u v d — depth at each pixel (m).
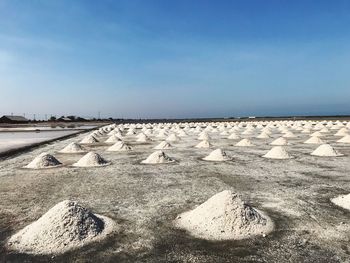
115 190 5.79
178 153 10.84
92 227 3.76
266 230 3.79
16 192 5.77
